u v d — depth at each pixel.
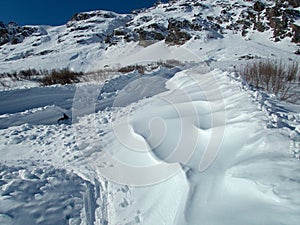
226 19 85.94
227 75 7.08
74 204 2.73
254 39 61.91
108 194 2.86
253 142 2.66
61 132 5.40
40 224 2.40
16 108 7.78
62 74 15.79
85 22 131.50
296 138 2.50
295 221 1.56
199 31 60.16
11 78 16.72
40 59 69.62
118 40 64.56
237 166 2.28
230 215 1.80
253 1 99.31
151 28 65.06
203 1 117.00
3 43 125.50
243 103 4.07
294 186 1.81
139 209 2.46
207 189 2.21
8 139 5.11
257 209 1.75
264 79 7.88
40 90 9.78
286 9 63.66
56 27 145.38
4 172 3.35
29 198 2.72
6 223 2.33
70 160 3.91
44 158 4.12
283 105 4.42
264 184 1.90
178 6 111.06
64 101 8.33
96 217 2.51
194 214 1.94
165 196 2.43
